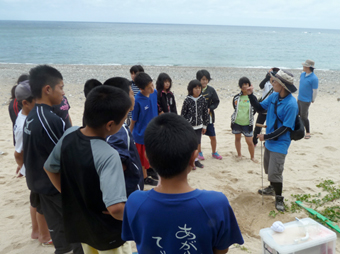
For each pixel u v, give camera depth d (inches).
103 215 80.7
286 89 144.6
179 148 55.6
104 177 73.0
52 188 102.1
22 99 119.6
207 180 201.8
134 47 1838.1
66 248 112.0
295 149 257.6
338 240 135.7
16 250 133.6
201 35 3779.5
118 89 79.8
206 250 57.5
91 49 1665.8
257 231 144.4
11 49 1583.4
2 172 215.6
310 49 1924.2
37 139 99.3
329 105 423.2
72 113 373.7
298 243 103.9
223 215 56.9
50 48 1679.4
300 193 181.3
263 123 247.1
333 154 244.4
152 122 61.5
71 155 77.5
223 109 403.5
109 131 79.6
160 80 205.9
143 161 192.4
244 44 2260.1
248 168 221.3
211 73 825.5
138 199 59.2
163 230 56.1
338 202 168.9
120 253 89.7
